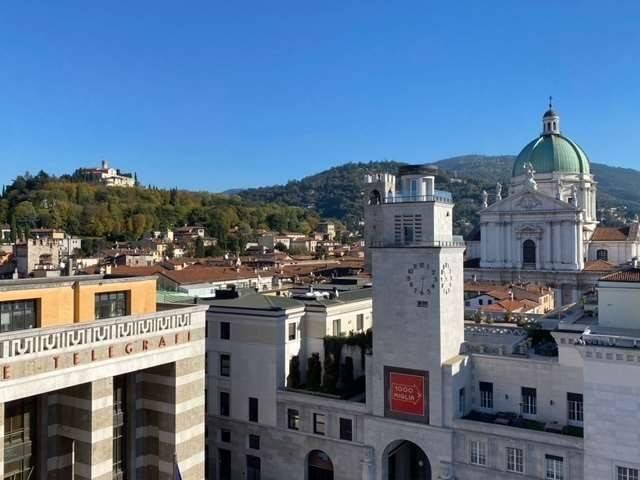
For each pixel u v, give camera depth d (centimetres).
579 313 6644
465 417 5900
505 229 14812
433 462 5828
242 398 6919
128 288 4588
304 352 7162
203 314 4828
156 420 4612
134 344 4203
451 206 6312
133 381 4522
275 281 13338
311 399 6462
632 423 4728
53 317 4059
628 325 5553
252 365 6838
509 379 5878
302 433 6550
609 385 4831
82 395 3947
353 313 7694
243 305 7069
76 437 3975
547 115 16338
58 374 3691
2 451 3428
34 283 4062
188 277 11831
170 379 4553
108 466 4031
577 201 15862
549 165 15762
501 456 5484
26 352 3516
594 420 4906
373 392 6156
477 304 9806
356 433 6266
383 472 6116
